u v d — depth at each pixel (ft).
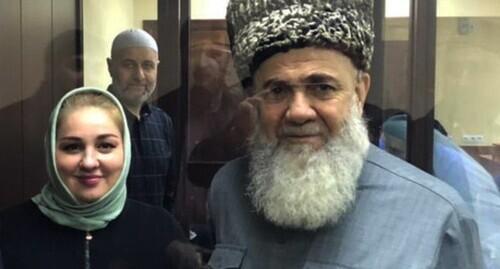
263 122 2.74
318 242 2.66
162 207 3.42
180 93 3.99
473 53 4.41
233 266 2.82
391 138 3.84
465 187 3.43
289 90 2.57
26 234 3.04
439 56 4.34
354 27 2.52
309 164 2.59
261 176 2.75
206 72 3.89
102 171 3.06
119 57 4.19
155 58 4.17
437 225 2.52
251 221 2.88
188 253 3.07
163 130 3.87
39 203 3.11
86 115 3.05
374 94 3.73
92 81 4.60
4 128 4.21
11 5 4.43
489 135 4.26
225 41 3.99
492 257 2.92
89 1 4.87
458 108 4.29
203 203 3.42
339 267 2.57
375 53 3.88
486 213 3.14
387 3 4.12
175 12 4.20
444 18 4.38
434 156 3.84
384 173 2.73
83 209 3.04
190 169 3.76
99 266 3.04
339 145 2.62
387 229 2.58
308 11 2.45
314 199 2.56
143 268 3.08
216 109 3.80
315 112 2.56
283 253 2.72
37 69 4.60
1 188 4.00
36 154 4.08
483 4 4.44
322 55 2.49
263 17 2.52
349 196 2.61
